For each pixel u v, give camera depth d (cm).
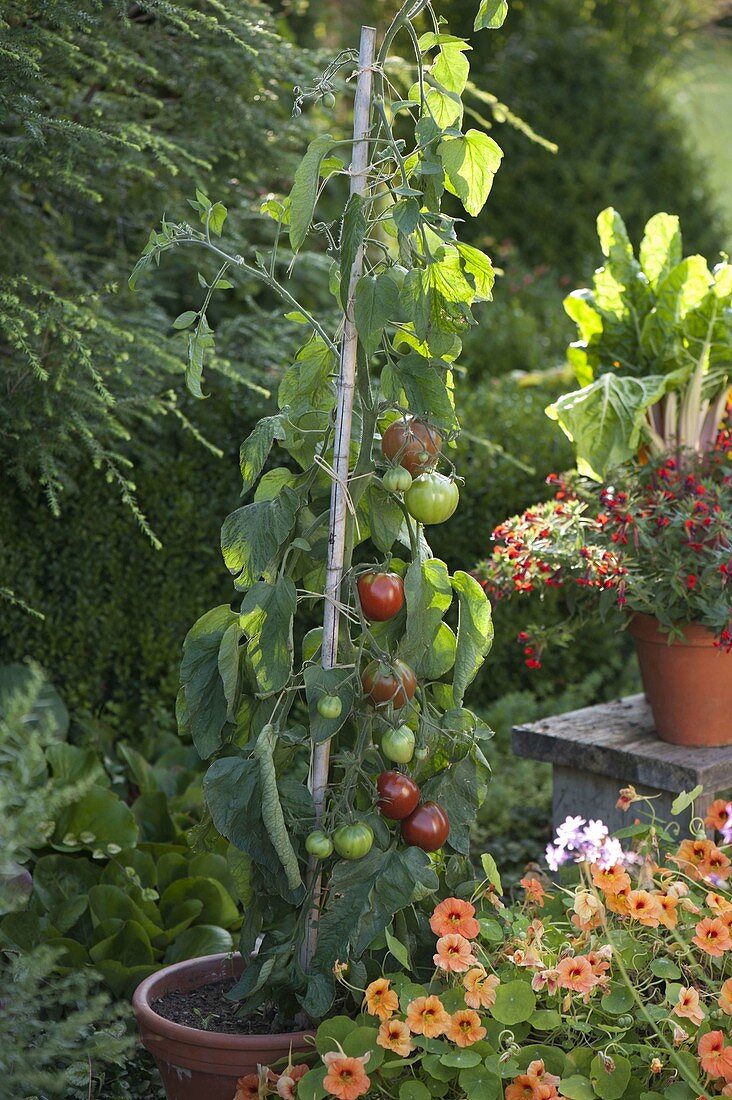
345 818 179
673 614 241
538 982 176
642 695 296
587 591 257
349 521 182
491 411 390
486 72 596
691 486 246
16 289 277
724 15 721
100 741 308
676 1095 170
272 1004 194
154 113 317
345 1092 163
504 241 582
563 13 621
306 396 190
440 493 176
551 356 496
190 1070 179
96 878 254
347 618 182
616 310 273
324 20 544
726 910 188
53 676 309
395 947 178
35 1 249
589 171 582
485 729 190
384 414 191
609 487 258
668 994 180
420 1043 171
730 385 270
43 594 305
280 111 334
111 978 228
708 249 591
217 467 322
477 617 187
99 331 277
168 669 322
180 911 251
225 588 330
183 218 314
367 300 168
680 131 618
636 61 673
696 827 241
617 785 261
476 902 211
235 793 175
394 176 180
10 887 219
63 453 284
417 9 174
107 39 279
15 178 279
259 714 188
